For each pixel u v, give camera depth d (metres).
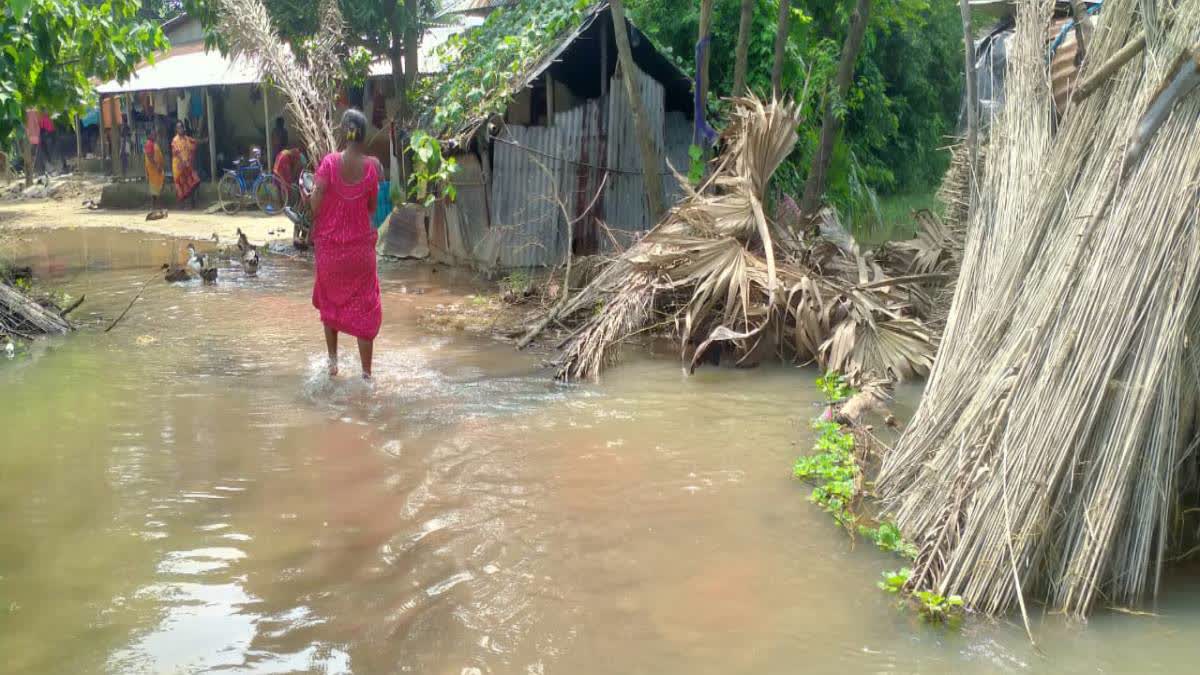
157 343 7.63
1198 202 3.61
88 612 3.45
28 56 8.89
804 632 3.36
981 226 4.81
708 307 7.12
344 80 13.09
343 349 7.50
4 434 5.37
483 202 10.66
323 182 6.20
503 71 10.45
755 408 6.05
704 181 8.88
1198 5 3.81
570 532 4.16
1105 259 3.73
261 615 3.44
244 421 5.65
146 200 20.33
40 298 8.63
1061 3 7.77
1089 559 3.48
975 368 4.18
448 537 4.10
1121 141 3.96
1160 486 3.58
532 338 7.74
